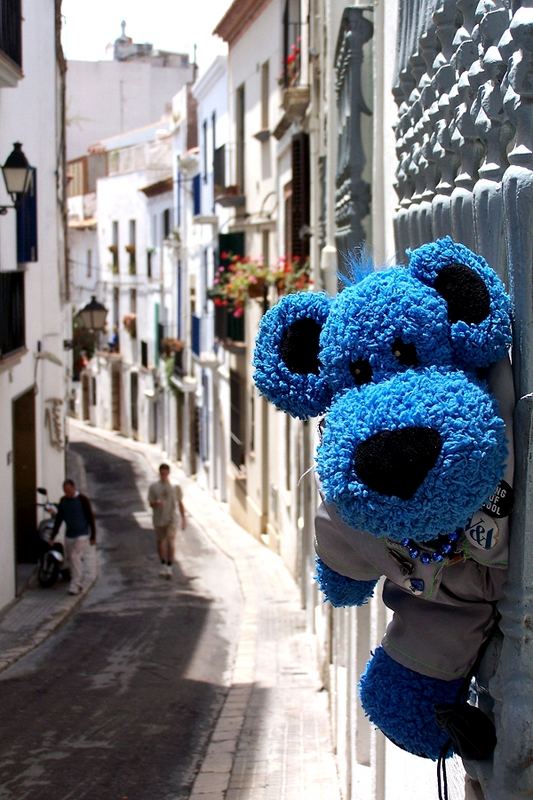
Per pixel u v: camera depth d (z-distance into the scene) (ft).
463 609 7.50
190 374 110.01
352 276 7.95
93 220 158.71
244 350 76.89
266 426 71.82
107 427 154.61
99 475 110.93
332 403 7.04
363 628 22.27
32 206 56.85
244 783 27.12
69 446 136.05
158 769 28.45
